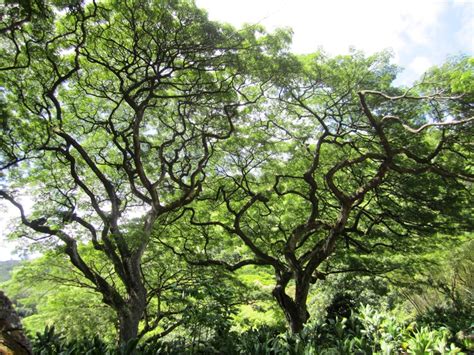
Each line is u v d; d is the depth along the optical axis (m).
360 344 6.37
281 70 10.70
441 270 15.57
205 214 14.37
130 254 9.55
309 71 11.07
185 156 13.02
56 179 11.12
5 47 9.34
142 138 12.54
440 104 10.20
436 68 10.19
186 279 11.59
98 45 10.18
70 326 12.38
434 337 6.88
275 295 11.86
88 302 13.17
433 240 14.28
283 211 14.96
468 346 7.24
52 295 13.55
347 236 13.09
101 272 13.06
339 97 11.91
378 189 12.91
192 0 9.20
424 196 12.05
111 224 9.72
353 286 17.30
